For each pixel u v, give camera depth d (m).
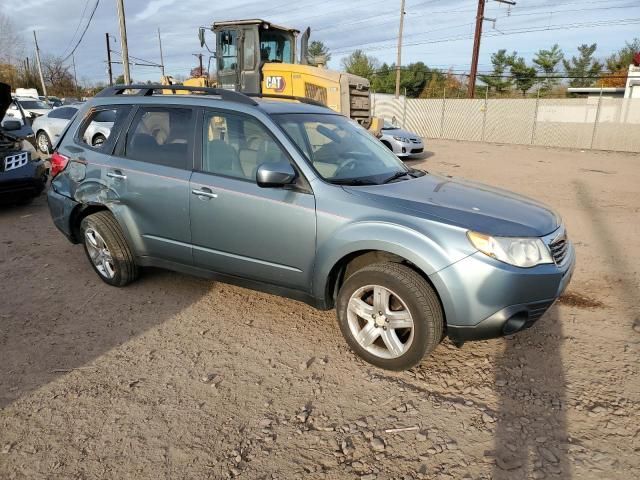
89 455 2.61
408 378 3.31
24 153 7.72
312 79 11.02
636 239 6.57
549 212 3.64
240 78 11.44
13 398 3.08
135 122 4.48
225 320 4.12
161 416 2.92
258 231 3.69
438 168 13.87
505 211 3.38
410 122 28.86
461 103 26.33
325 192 3.46
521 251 3.06
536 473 2.49
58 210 4.96
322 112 4.45
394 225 3.18
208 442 2.71
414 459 2.60
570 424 2.86
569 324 4.06
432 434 2.78
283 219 3.56
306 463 2.57
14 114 20.03
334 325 4.05
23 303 4.43
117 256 4.53
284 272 3.68
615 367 3.43
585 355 3.58
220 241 3.91
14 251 5.90
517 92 43.72
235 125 3.93
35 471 2.50
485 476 2.48
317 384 3.25
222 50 11.61
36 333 3.89
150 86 4.66
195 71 22.00
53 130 14.12
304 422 2.88
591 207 8.55
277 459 2.60
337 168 3.74
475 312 3.03
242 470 2.52
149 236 4.34
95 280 4.96
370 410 2.99
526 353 3.61
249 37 11.09
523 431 2.80
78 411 2.96
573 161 16.03
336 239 3.36
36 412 2.94
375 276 3.25
